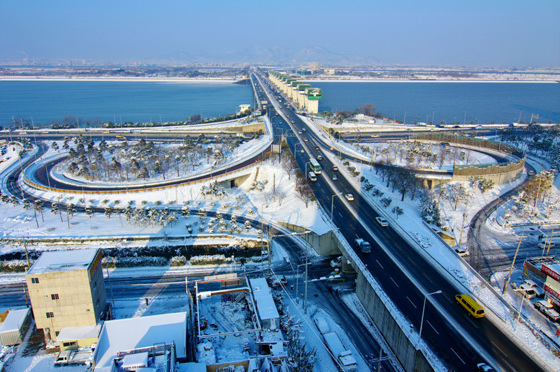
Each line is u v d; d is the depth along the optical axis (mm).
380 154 183250
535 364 61594
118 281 99000
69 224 122312
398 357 71250
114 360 61375
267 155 171625
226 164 172750
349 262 101062
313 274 100875
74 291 74438
